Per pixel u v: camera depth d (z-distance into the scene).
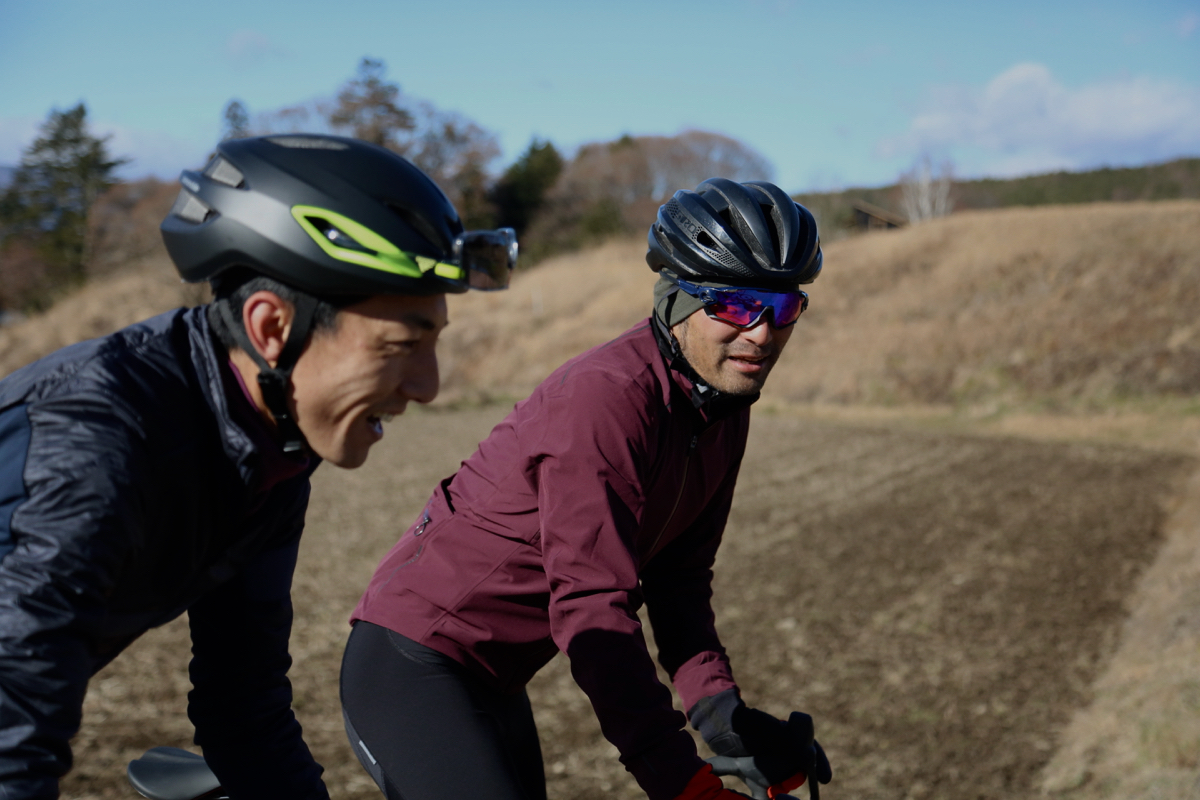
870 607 6.95
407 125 44.00
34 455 0.88
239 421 1.03
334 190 0.94
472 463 1.67
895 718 4.92
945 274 27.45
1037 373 20.36
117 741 4.15
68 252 40.44
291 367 0.98
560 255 51.41
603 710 1.39
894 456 14.78
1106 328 21.28
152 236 40.31
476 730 1.53
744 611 6.92
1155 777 3.65
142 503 0.94
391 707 1.55
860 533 9.44
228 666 1.40
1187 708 4.10
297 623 6.14
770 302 1.52
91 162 41.97
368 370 0.97
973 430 18.25
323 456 1.04
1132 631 6.09
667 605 1.87
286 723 1.47
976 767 4.30
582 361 1.56
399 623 1.61
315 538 8.83
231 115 40.25
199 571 1.12
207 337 1.02
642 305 34.00
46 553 0.86
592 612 1.40
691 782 1.36
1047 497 11.27
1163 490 11.59
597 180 56.06
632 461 1.47
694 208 1.58
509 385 28.22
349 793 3.84
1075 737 4.49
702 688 1.76
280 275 0.94
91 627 0.88
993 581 7.61
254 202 0.94
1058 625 6.43
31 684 0.83
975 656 5.84
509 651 1.64
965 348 22.27
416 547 1.67
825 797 4.07
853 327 25.55
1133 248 24.88
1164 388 18.53
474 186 48.00
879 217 54.00
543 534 1.47
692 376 1.60
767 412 21.39
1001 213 33.47
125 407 0.94
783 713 5.02
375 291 0.93
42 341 33.66
